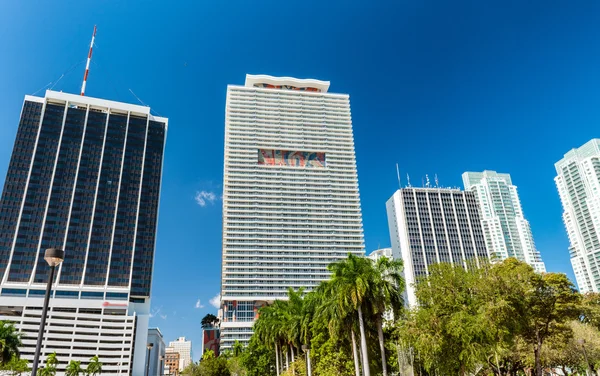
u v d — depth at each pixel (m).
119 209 195.50
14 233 177.38
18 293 169.38
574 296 55.56
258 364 102.81
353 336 55.31
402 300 54.75
